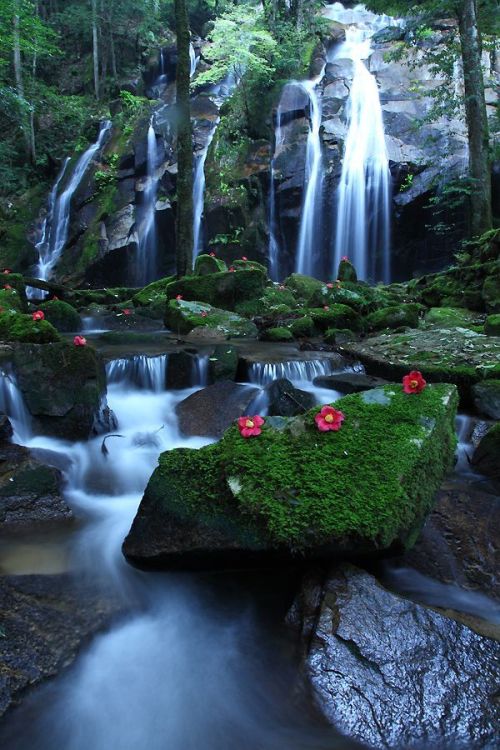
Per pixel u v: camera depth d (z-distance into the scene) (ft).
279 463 9.17
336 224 58.80
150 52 87.40
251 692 7.39
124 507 12.77
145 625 8.71
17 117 57.26
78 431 15.37
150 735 6.78
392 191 56.24
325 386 19.61
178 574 9.85
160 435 16.22
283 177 59.26
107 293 44.91
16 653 7.38
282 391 17.13
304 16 73.05
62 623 8.22
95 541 11.07
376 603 7.98
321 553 8.57
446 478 13.47
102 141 73.97
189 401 17.54
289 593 9.32
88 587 9.37
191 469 9.77
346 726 6.62
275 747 6.57
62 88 90.74
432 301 31.83
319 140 60.59
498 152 41.83
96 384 15.84
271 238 60.29
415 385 10.93
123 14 88.28
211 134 67.87
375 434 9.69
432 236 56.85
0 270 61.46
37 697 6.94
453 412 11.19
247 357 22.06
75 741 6.64
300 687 7.16
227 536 9.04
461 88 57.06
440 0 41.88
